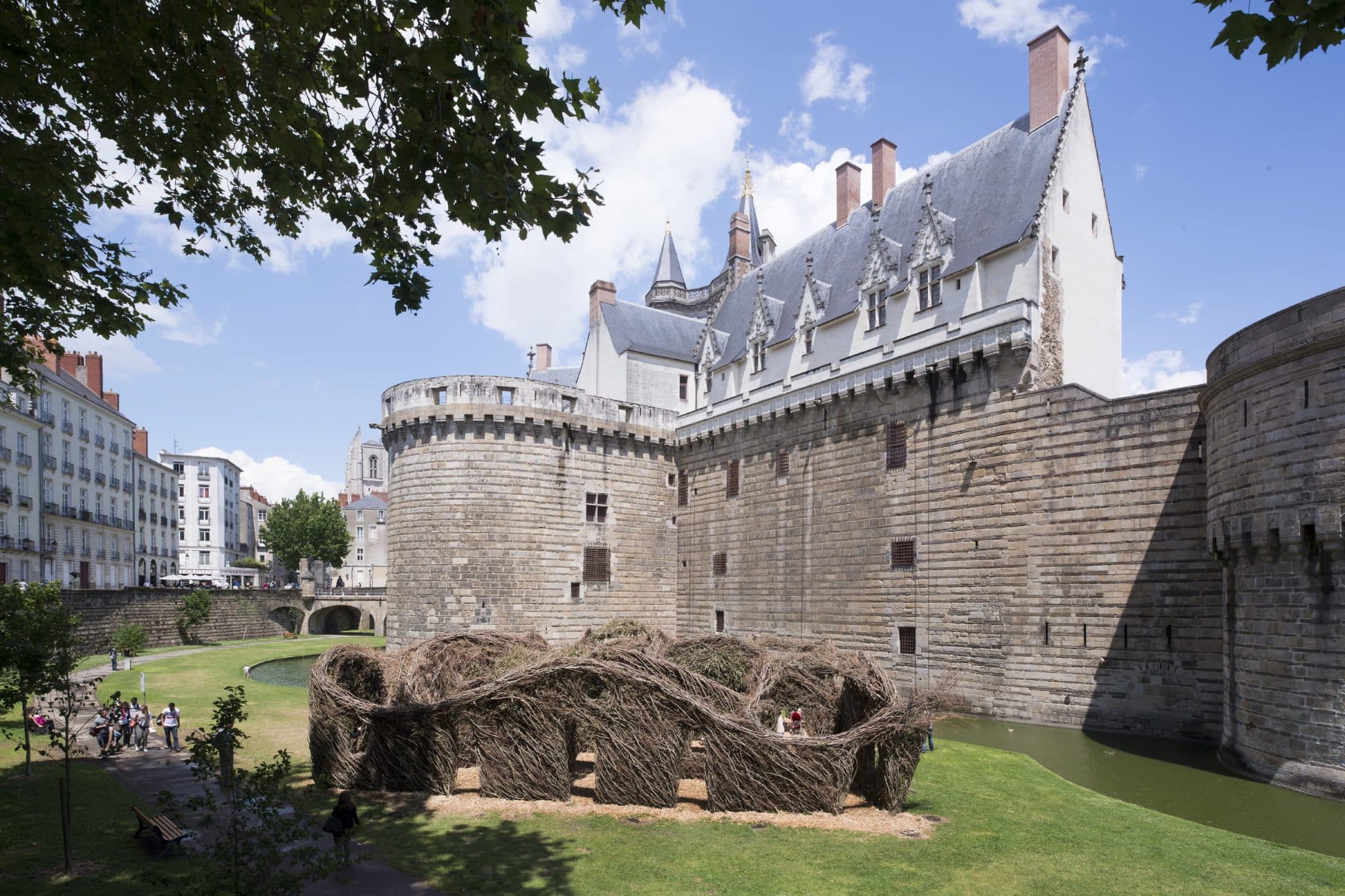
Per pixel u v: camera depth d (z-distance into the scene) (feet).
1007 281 108.37
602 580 156.35
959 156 134.10
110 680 131.54
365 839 52.47
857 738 58.95
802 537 134.41
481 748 63.31
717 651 84.38
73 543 214.90
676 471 169.27
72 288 49.03
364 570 436.76
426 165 32.76
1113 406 94.68
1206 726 86.22
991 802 63.31
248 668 157.89
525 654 84.33
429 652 87.61
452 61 29.27
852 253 147.33
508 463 147.95
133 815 57.57
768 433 143.95
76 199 45.83
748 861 48.65
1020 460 101.91
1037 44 122.42
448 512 146.30
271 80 36.86
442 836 53.31
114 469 242.37
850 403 126.41
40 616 52.60
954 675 105.91
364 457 509.76
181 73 38.75
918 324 120.37
